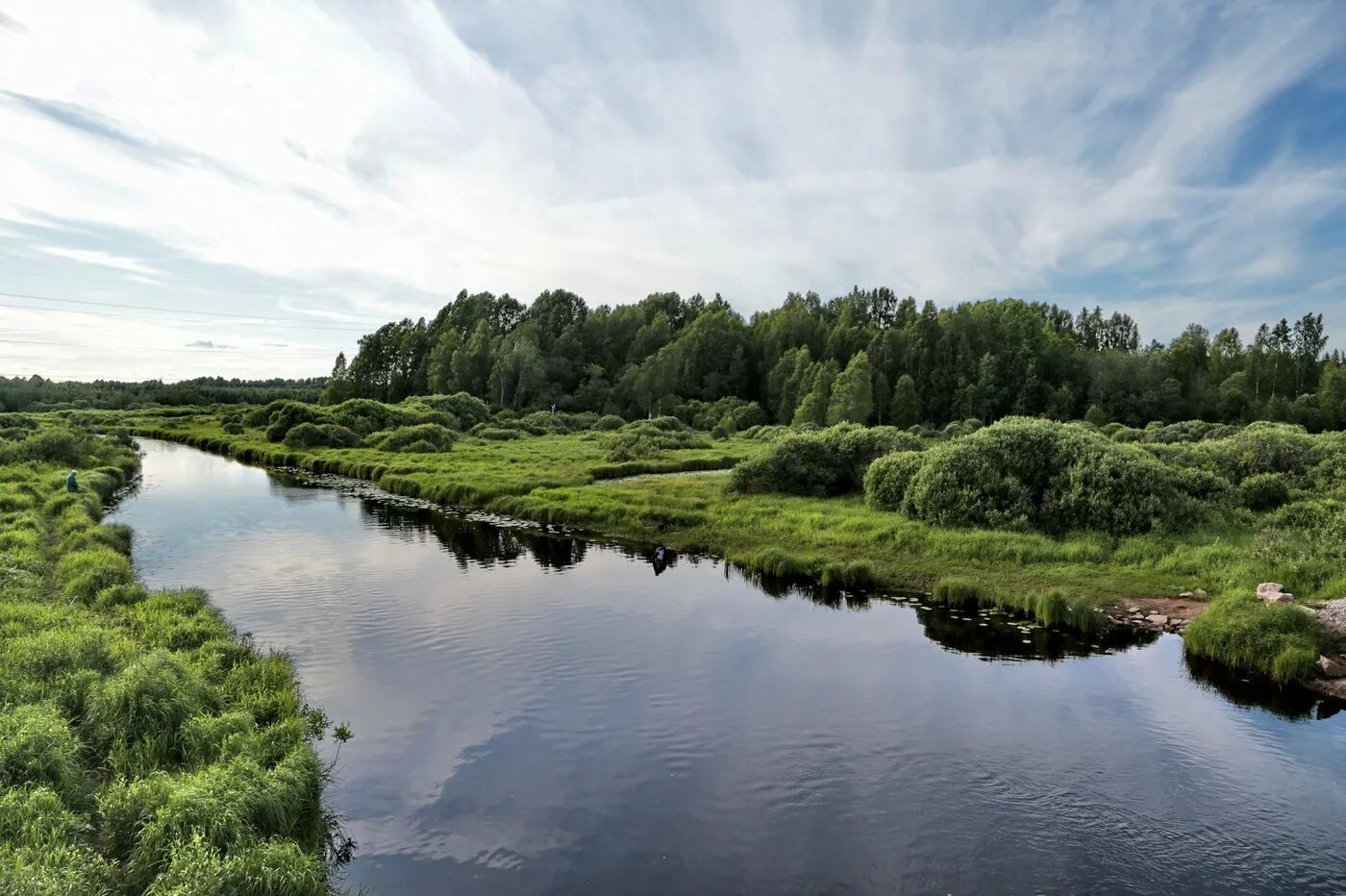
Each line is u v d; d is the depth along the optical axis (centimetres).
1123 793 1105
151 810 885
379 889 893
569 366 12325
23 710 1034
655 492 3644
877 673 1548
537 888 898
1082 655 1650
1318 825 1029
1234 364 11606
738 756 1207
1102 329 14125
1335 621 1587
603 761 1188
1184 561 2133
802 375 10675
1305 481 3000
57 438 4672
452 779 1135
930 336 11606
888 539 2531
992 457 2733
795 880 915
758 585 2236
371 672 1532
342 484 4575
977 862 948
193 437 7675
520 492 3841
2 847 757
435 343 12638
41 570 2078
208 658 1448
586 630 1800
